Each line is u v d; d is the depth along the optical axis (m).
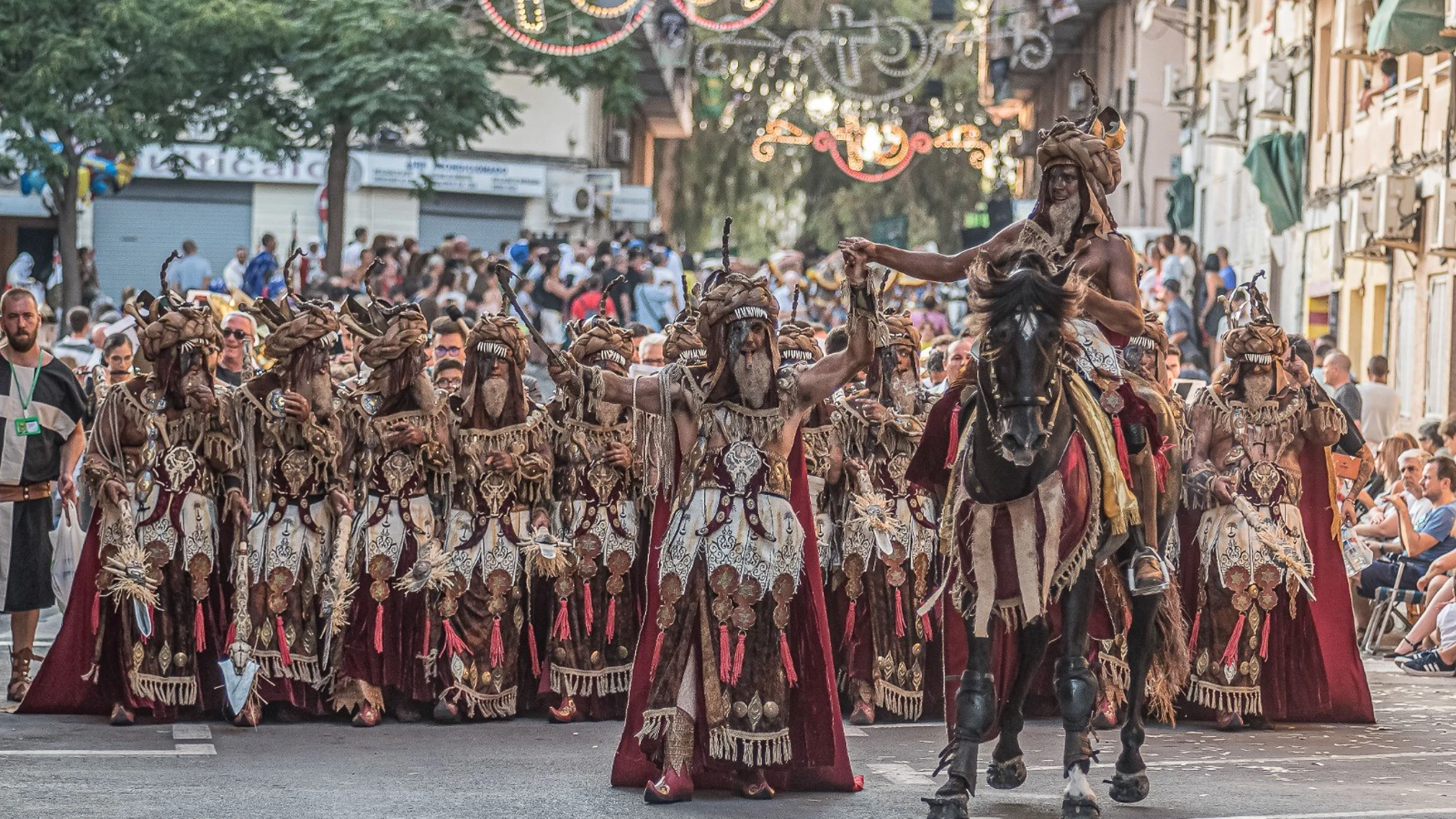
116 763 20.52
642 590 25.12
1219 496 24.89
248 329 29.58
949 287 73.62
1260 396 25.20
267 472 24.00
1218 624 24.94
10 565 24.91
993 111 125.81
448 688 24.08
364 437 24.41
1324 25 63.12
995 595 17.41
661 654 18.84
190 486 23.67
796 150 130.25
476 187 94.25
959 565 17.77
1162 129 92.00
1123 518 17.66
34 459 25.06
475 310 50.62
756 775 18.95
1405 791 20.17
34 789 18.77
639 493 25.23
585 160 96.44
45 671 23.75
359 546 24.20
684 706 18.66
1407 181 50.06
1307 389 25.44
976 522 17.53
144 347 23.67
